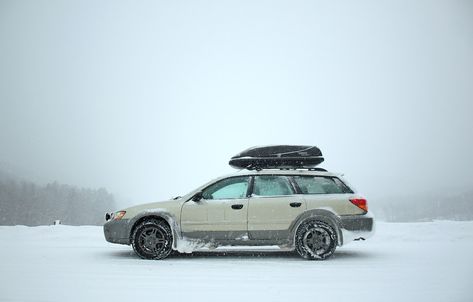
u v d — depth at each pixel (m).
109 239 6.46
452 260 6.11
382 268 5.40
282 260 6.16
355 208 6.39
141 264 5.75
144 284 4.39
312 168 6.79
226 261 6.06
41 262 5.91
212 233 6.33
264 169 6.74
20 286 4.29
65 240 9.05
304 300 3.73
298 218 6.30
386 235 9.14
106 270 5.23
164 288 4.20
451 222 10.24
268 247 7.84
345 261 6.04
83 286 4.29
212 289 4.16
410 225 10.00
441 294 3.96
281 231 6.29
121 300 3.73
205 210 6.39
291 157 6.68
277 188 6.58
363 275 4.91
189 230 6.34
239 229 6.32
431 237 9.07
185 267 5.47
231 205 6.39
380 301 3.70
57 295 3.90
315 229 6.27
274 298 3.80
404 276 4.85
